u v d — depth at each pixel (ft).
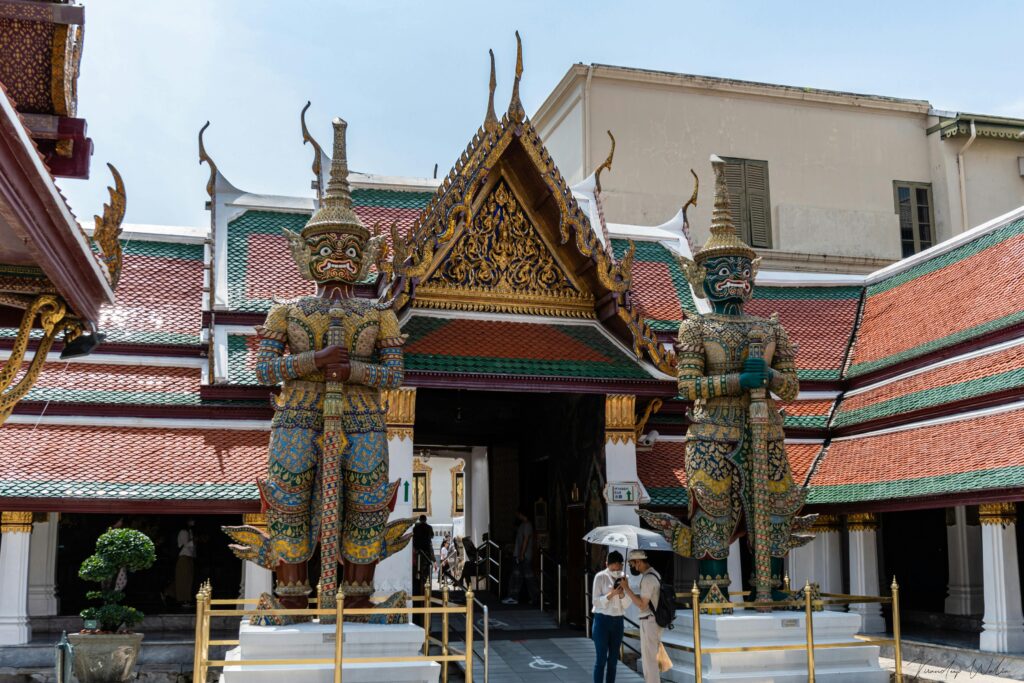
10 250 27.91
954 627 61.05
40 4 30.60
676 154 98.48
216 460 50.98
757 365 46.03
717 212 49.70
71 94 32.83
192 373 56.59
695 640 41.22
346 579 39.50
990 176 104.99
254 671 35.35
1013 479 45.55
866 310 72.23
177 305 60.44
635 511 52.24
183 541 64.54
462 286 53.36
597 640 40.81
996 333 55.36
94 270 28.50
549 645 51.34
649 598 40.75
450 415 71.46
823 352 69.05
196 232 65.72
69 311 31.40
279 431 39.81
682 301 67.26
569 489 59.16
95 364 55.62
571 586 57.06
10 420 51.24
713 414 47.16
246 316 56.85
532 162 52.26
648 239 71.97
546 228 54.90
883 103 104.88
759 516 45.32
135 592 65.05
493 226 54.13
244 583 50.65
